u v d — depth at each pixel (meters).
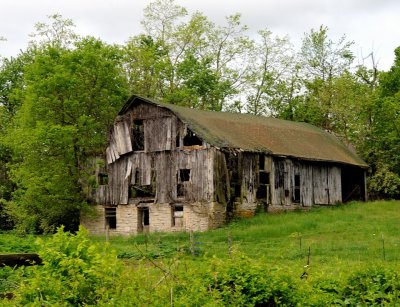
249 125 44.03
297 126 50.72
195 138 41.56
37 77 42.44
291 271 11.80
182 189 39.09
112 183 42.41
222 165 38.53
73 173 42.44
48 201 41.53
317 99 60.88
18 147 41.06
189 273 10.80
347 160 47.84
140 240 33.62
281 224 34.16
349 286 12.24
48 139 40.31
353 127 55.97
